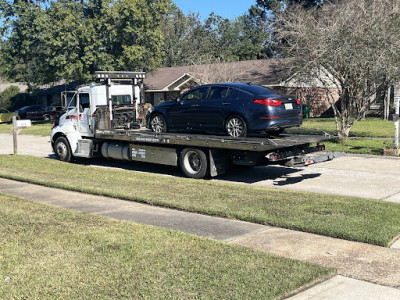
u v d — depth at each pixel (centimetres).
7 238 669
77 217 780
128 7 3375
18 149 1959
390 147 1558
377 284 502
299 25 1923
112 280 508
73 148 1483
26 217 784
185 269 536
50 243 642
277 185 1084
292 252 606
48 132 2805
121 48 3569
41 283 504
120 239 654
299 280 500
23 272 537
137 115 1499
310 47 1788
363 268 547
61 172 1264
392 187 1013
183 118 1209
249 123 1061
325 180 1123
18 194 1005
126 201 927
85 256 587
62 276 522
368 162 1373
